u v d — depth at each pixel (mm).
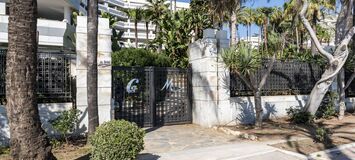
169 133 11000
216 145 9133
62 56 9750
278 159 7535
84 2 29484
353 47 14828
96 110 8727
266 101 13500
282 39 12469
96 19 8703
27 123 5766
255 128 11531
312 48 23781
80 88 9805
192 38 24422
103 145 6445
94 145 6633
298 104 14469
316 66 15516
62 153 7816
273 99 13719
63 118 8906
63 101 9742
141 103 12195
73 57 9922
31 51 5773
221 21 15211
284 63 14492
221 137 10352
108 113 10383
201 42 12461
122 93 11797
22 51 5660
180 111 12961
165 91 12680
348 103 16469
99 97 10234
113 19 31422
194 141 9719
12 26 5645
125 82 11891
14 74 5672
